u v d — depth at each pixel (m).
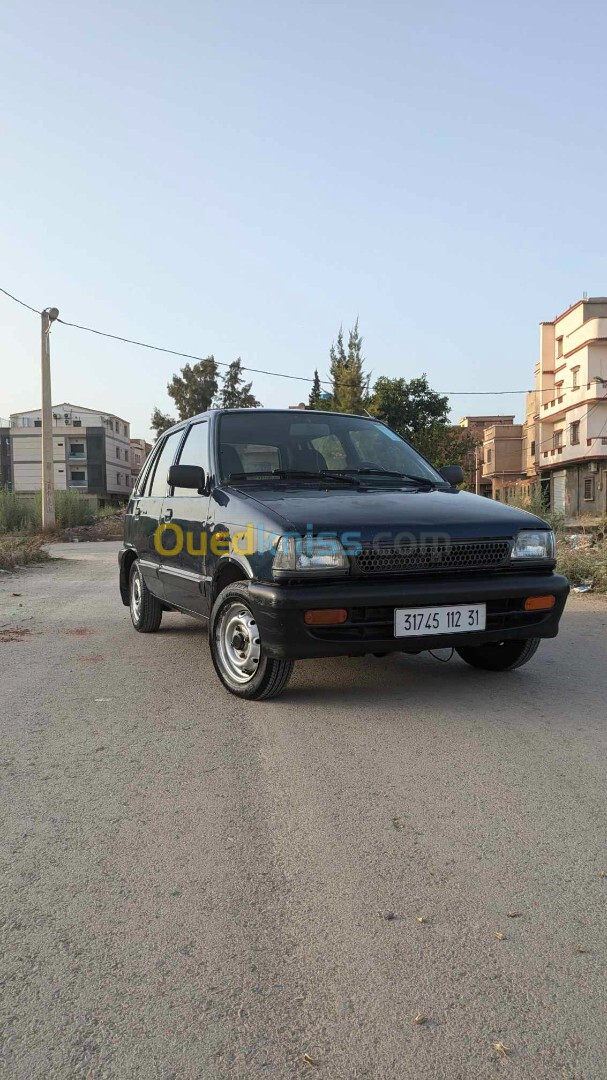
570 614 7.04
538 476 48.41
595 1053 1.55
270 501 4.04
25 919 2.05
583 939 1.93
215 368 57.47
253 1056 1.55
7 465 72.81
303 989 1.75
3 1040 1.60
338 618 3.58
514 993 1.73
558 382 45.59
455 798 2.80
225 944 1.93
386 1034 1.61
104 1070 1.52
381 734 3.53
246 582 3.94
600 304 40.81
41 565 13.40
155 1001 1.72
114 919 2.05
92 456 72.31
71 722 3.81
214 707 4.03
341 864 2.33
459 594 3.71
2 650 5.63
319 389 39.62
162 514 5.46
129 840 2.51
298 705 4.02
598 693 4.20
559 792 2.85
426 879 2.23
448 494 4.46
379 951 1.89
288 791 2.89
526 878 2.23
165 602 5.63
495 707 3.94
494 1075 1.50
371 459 5.12
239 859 2.37
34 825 2.63
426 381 39.78
